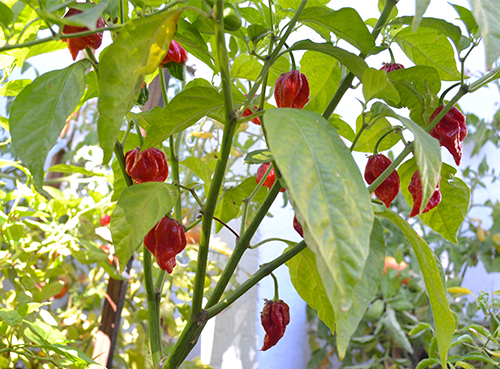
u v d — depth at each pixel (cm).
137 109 108
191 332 59
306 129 35
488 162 246
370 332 209
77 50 54
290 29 54
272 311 68
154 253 61
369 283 52
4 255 108
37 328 80
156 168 64
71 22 34
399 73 59
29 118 52
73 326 150
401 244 206
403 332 186
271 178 75
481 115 248
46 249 113
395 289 198
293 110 37
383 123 74
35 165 51
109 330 112
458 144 62
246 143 166
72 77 54
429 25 59
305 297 73
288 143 33
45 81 53
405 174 72
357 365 196
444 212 71
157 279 73
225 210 90
